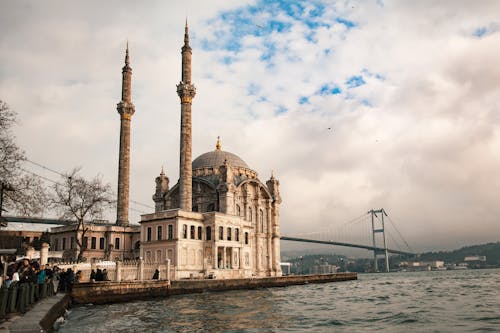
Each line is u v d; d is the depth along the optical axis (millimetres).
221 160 120938
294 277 102688
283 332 33375
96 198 84062
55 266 58906
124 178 108625
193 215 91438
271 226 124500
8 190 52906
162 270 70000
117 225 105938
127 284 57875
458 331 32625
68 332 33406
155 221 90688
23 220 126500
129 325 36969
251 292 75562
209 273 88188
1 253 62281
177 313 44812
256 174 126562
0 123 50844
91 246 99500
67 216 83375
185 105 101688
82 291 52469
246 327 35781
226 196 107438
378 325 36219
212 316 42469
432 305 50094
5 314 30406
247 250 102188
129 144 111312
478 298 58719
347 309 47531
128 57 116688
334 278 125688
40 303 37375
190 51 105688
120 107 111562
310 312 45188
